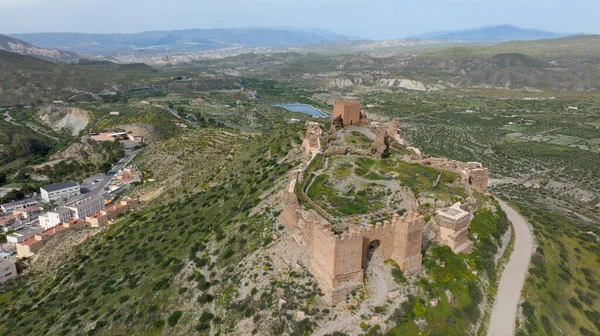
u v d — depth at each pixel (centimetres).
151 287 7856
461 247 7062
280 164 11169
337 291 5472
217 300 6688
